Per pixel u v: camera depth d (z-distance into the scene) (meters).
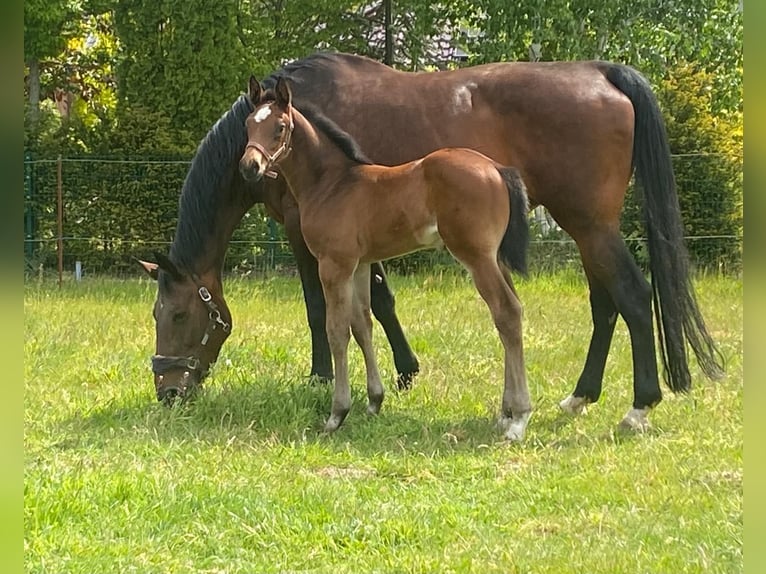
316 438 5.86
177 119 14.89
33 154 14.44
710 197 13.60
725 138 13.97
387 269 14.23
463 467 5.26
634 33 15.10
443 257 14.11
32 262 13.95
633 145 6.24
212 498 4.59
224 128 6.52
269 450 5.53
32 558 3.92
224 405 6.27
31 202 14.09
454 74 6.58
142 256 14.23
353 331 6.23
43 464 5.07
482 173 5.49
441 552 4.07
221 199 6.59
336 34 16.03
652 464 5.13
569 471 5.16
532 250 14.02
